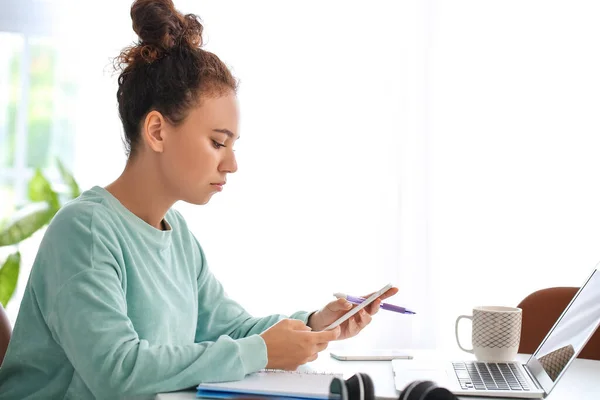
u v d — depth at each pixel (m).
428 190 2.75
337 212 2.74
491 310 1.32
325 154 2.74
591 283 1.25
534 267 2.74
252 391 0.98
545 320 1.67
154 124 1.17
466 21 2.78
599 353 1.63
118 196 1.23
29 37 2.71
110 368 1.02
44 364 1.17
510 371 1.21
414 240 2.75
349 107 2.75
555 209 2.74
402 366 1.25
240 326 1.41
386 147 2.75
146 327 1.18
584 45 2.75
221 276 2.70
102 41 2.67
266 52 2.72
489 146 2.77
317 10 2.74
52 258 1.12
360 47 2.76
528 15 2.77
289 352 1.11
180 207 2.68
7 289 2.46
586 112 2.74
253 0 2.72
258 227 2.71
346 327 1.32
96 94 2.66
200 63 1.18
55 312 1.08
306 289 2.72
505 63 2.77
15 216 2.49
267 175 2.72
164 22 1.19
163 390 1.03
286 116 2.73
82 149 2.69
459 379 1.14
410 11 2.77
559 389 1.19
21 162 2.74
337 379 0.77
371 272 2.74
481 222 2.76
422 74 2.76
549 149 2.75
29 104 2.74
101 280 1.08
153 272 1.22
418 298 2.74
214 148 1.19
